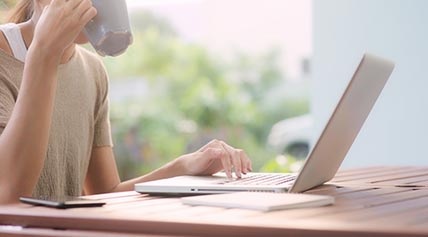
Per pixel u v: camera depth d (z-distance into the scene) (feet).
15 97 5.41
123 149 23.38
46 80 4.57
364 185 4.87
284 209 3.45
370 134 9.28
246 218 3.16
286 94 25.93
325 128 3.92
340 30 9.48
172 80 25.07
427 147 8.89
